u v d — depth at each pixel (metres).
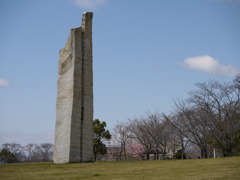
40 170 23.11
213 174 18.48
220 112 43.09
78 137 27.94
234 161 23.78
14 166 26.03
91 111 29.11
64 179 18.75
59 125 28.84
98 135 65.00
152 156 64.31
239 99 44.94
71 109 27.84
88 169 23.11
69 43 29.50
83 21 30.33
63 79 29.42
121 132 64.75
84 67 29.30
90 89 29.34
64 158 27.70
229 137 41.00
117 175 19.86
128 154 65.00
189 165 23.27
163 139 50.78
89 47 29.94
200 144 42.12
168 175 19.05
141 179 17.94
